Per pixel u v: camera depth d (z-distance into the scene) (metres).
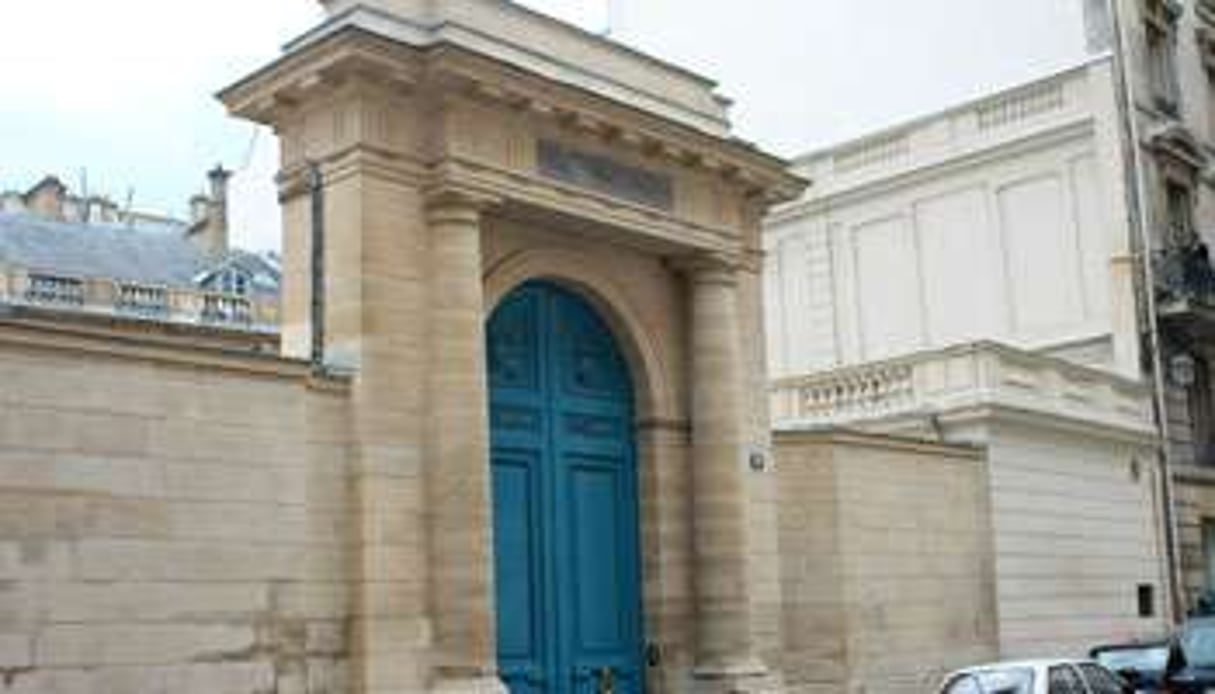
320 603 14.83
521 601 17.33
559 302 18.66
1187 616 27.25
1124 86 29.05
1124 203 28.66
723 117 20.22
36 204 46.16
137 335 15.20
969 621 23.08
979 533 23.64
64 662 12.66
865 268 32.47
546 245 18.02
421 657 15.35
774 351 33.75
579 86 17.23
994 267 30.47
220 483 14.02
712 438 19.05
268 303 35.91
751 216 20.41
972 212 30.97
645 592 18.83
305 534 14.74
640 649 18.72
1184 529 28.81
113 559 13.11
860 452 21.91
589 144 17.89
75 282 32.66
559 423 18.30
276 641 14.30
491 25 17.33
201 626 13.67
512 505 17.48
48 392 12.90
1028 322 29.86
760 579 19.44
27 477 12.66
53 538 12.75
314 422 15.09
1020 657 23.66
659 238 18.62
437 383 15.98
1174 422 28.98
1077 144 29.61
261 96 16.59
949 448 23.30
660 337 19.30
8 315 15.34
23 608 12.47
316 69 15.91
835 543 21.20
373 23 16.19
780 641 19.78
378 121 16.06
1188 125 31.70
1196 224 30.97
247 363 14.39
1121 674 19.11
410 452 15.69
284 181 16.66
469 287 16.25
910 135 32.06
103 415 13.23
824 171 33.38
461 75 16.14
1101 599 25.86
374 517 15.20
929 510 22.81
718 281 19.48
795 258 33.69
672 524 19.02
